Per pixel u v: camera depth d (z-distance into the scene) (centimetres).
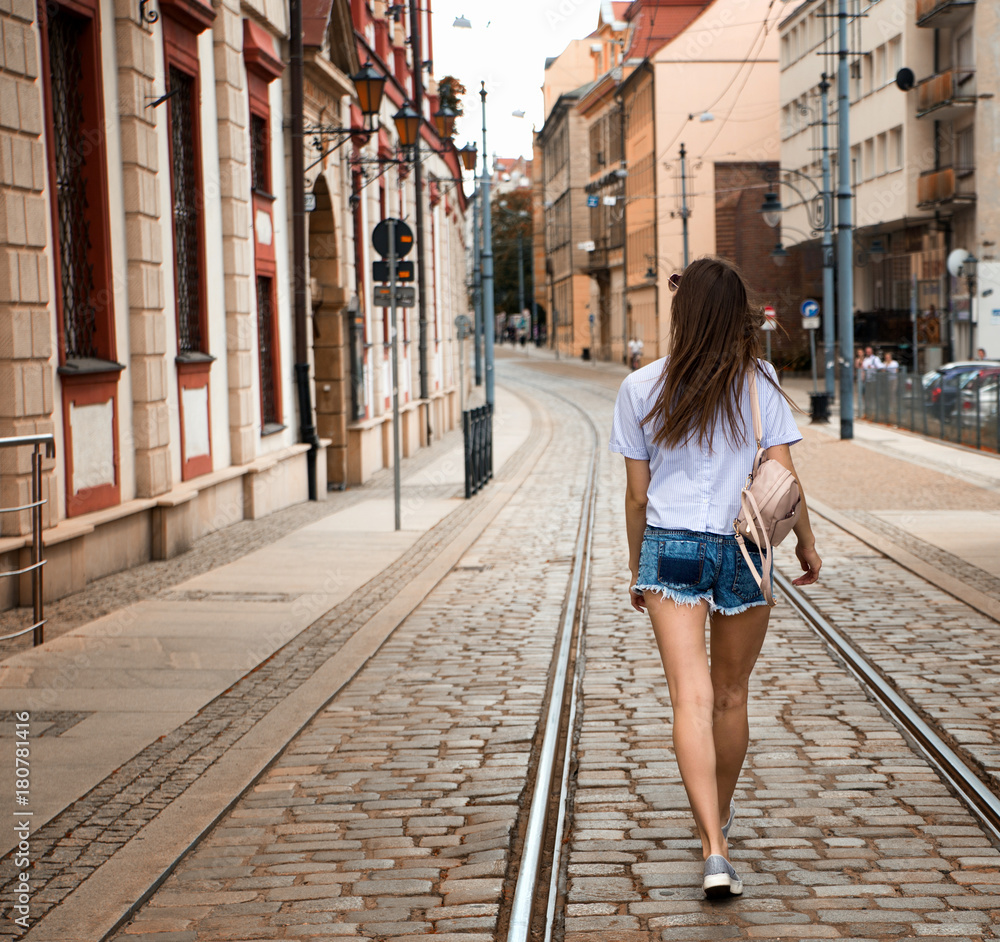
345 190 2186
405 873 434
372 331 2500
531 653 799
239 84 1541
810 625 862
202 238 1416
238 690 702
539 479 2145
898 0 4100
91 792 523
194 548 1311
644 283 6731
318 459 1905
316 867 441
